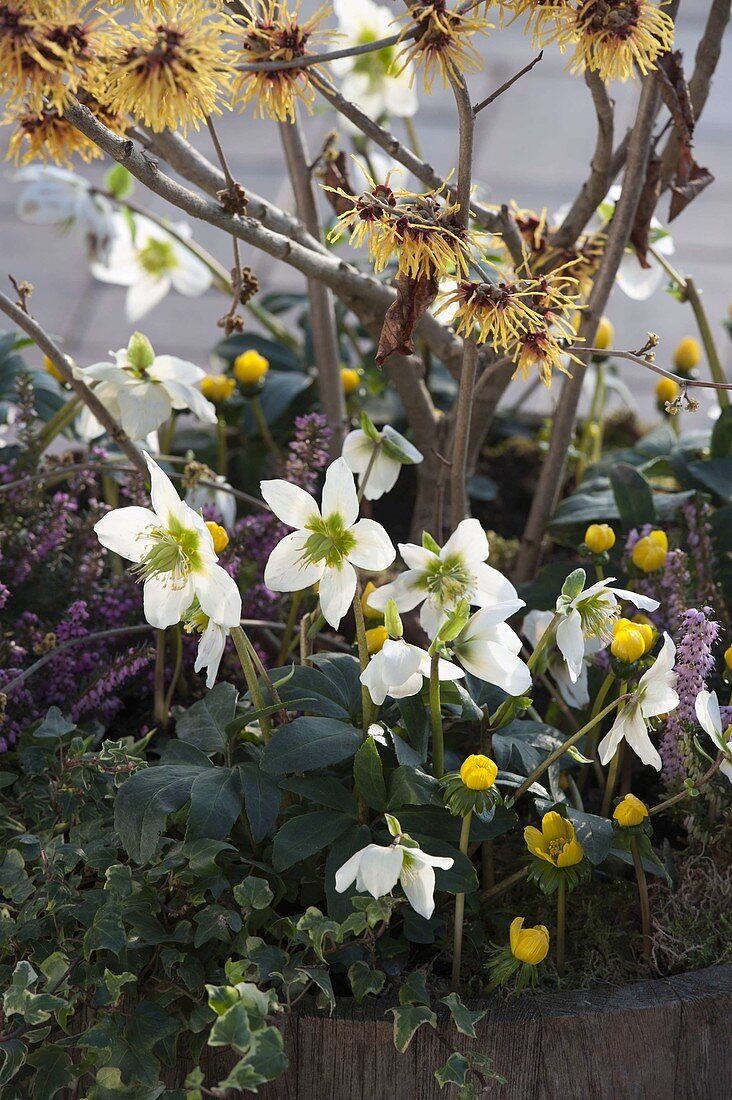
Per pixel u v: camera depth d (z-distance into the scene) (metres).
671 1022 1.17
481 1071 1.15
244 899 1.15
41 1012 1.13
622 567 1.44
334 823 1.17
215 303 3.15
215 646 1.15
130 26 1.13
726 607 1.43
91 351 2.87
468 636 1.15
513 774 1.22
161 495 1.14
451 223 1.19
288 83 1.19
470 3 1.16
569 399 1.49
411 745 1.19
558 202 3.34
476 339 1.28
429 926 1.18
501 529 1.81
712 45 1.42
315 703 1.21
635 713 1.18
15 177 1.68
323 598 1.15
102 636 1.35
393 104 1.76
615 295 3.13
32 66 1.10
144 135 1.33
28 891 1.20
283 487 1.13
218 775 1.18
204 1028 1.16
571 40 1.18
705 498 1.46
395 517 1.81
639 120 1.35
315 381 1.86
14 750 1.34
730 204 3.58
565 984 1.21
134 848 1.16
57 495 1.44
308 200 1.55
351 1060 1.16
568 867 1.17
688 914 1.24
